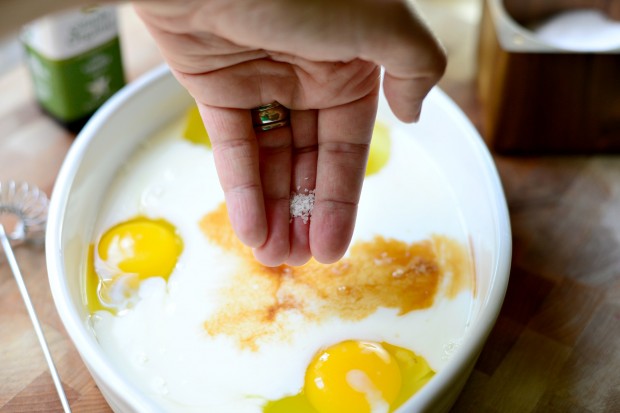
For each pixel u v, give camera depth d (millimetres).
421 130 508
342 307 431
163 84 503
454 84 584
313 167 427
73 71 525
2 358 441
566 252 485
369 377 399
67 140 546
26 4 319
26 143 542
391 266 450
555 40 543
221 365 411
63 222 435
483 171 453
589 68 497
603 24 550
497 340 444
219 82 405
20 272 462
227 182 411
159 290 440
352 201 410
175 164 499
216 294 437
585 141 530
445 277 446
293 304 433
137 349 416
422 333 421
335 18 354
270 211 417
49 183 519
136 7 370
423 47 361
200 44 385
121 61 552
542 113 518
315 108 418
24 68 597
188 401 397
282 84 407
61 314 393
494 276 401
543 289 467
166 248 455
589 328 450
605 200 512
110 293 438
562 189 519
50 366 428
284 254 414
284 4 349
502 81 508
